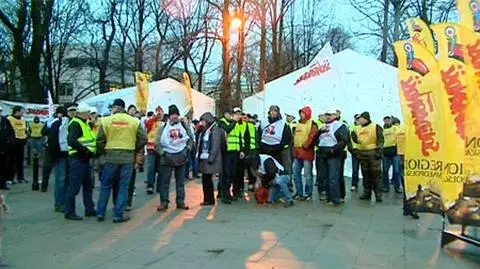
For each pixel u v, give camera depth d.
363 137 12.10
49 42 32.69
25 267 6.04
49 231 8.05
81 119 9.05
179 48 37.47
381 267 6.32
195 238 7.73
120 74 42.25
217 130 10.93
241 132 11.66
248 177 13.20
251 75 36.56
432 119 7.71
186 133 10.41
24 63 25.62
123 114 8.98
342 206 11.21
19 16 25.48
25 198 11.47
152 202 11.26
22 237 7.61
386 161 13.91
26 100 25.81
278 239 7.75
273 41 31.33
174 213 9.89
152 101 22.38
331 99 17.17
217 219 9.34
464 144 6.90
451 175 7.11
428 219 9.66
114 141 8.86
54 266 6.09
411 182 8.03
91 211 9.44
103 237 7.70
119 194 8.91
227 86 25.41
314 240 7.75
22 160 14.60
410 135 7.99
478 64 6.67
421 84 7.86
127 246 7.14
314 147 12.13
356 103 17.02
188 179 15.68
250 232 8.24
